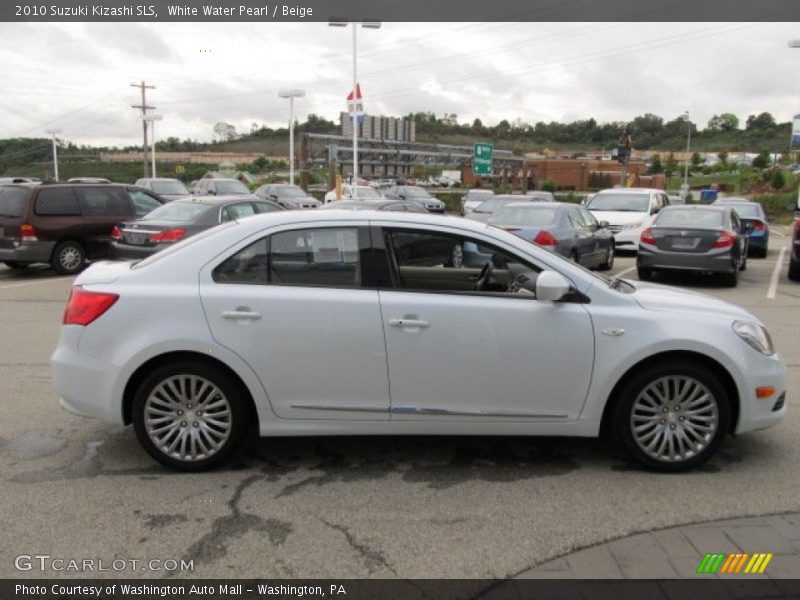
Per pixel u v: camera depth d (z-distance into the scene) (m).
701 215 13.19
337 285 4.28
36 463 4.49
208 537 3.56
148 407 4.29
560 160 87.62
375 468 4.43
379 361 4.21
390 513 3.82
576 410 4.30
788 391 6.04
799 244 13.41
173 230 11.45
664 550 3.43
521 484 4.19
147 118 55.09
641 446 4.33
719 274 13.06
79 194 13.92
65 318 4.38
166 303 4.23
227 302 4.21
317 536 3.57
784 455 4.63
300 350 4.20
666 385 4.30
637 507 3.89
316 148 61.62
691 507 3.89
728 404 4.29
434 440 4.91
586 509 3.87
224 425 4.32
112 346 4.24
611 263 15.62
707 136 144.62
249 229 4.38
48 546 3.46
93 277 4.47
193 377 4.27
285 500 3.97
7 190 13.62
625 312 4.27
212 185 24.92
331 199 33.94
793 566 3.29
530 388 4.26
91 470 4.38
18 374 6.56
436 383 4.23
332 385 4.24
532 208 13.16
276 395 4.24
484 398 4.27
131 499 3.97
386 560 3.35
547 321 4.22
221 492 4.07
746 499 3.98
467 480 4.25
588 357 4.23
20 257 13.27
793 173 77.12
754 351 4.32
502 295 4.32
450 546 3.47
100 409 4.28
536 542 3.51
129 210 14.54
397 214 4.46
